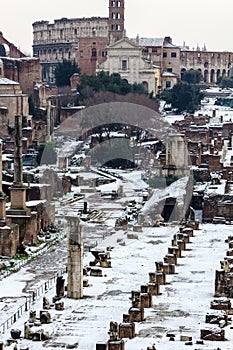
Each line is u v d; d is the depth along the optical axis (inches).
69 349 4889.3
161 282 6515.8
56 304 5890.8
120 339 4830.2
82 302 6067.9
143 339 4960.6
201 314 5600.4
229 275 6190.9
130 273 7037.4
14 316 5885.8
